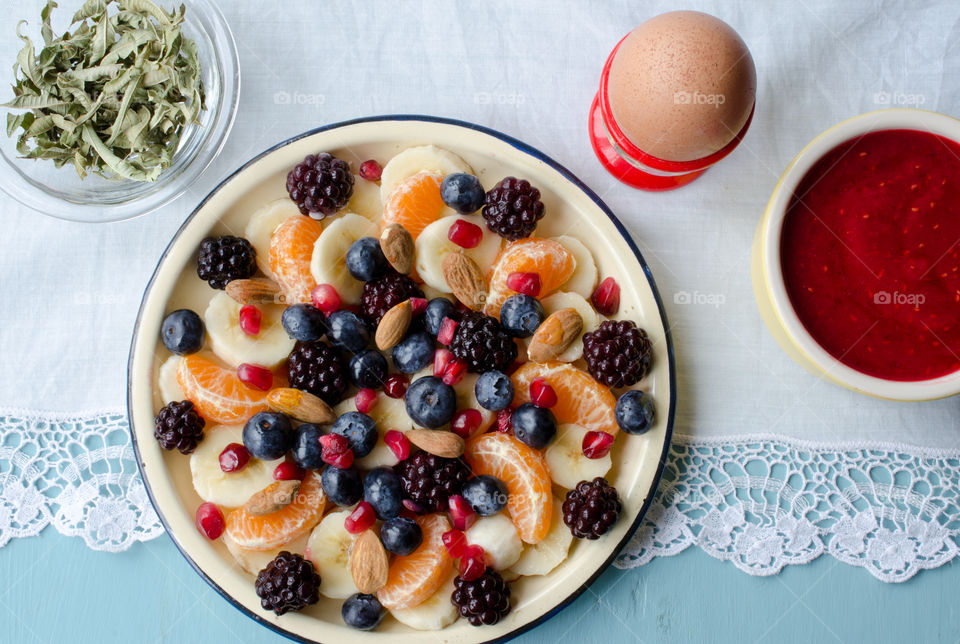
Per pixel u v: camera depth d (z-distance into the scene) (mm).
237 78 448
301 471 437
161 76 429
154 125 432
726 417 449
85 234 454
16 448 453
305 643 428
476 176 442
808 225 421
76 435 453
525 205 424
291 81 455
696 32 404
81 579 455
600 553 428
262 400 436
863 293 421
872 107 454
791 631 450
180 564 454
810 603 450
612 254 434
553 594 427
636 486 429
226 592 428
